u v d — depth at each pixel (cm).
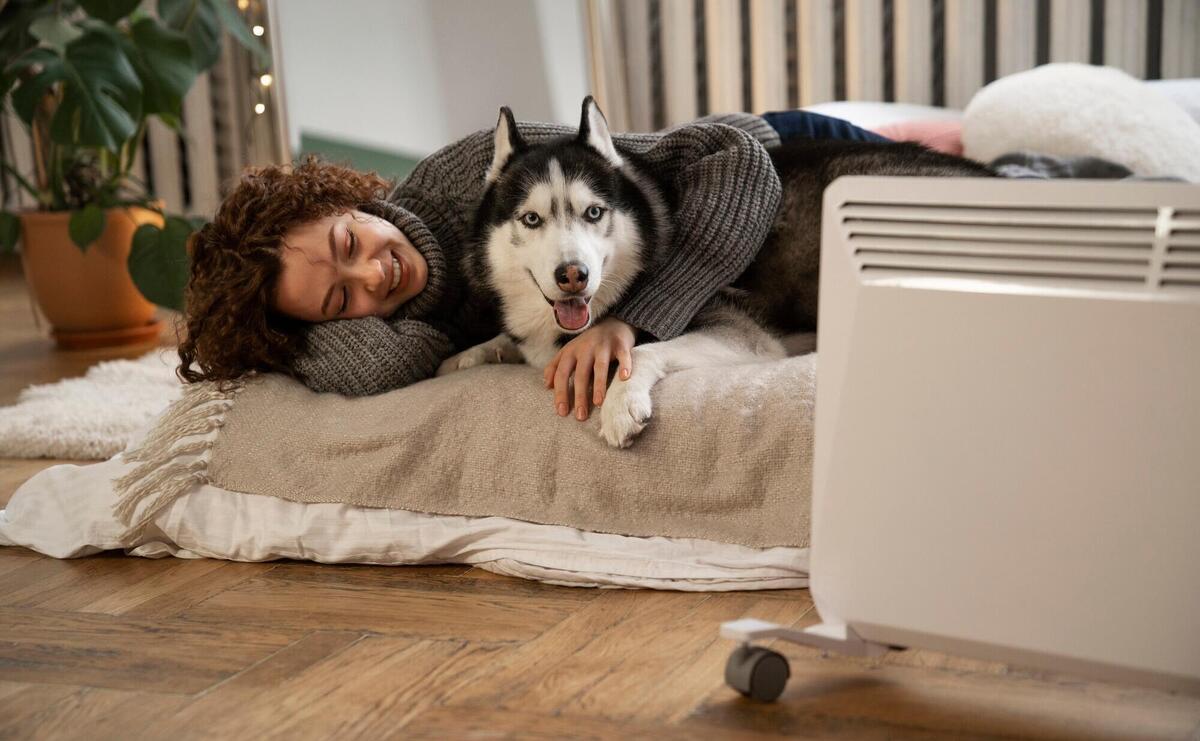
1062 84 278
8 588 167
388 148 455
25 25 357
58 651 142
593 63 406
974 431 104
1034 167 254
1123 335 97
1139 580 98
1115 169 250
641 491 162
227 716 122
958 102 377
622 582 155
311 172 192
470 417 170
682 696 121
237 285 183
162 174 470
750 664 116
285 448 175
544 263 165
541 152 175
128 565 175
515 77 451
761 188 184
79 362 347
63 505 183
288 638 143
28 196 490
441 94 454
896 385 107
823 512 114
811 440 155
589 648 135
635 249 177
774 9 390
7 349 374
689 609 146
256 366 190
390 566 170
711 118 213
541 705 120
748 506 159
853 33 381
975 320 103
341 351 186
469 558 168
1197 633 96
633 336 173
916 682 122
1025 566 103
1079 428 99
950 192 104
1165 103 278
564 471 165
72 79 334
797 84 404
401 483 170
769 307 195
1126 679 101
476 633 142
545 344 186
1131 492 98
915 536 108
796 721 114
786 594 150
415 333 191
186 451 177
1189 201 95
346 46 444
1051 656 103
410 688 126
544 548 161
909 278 106
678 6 399
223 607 155
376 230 188
